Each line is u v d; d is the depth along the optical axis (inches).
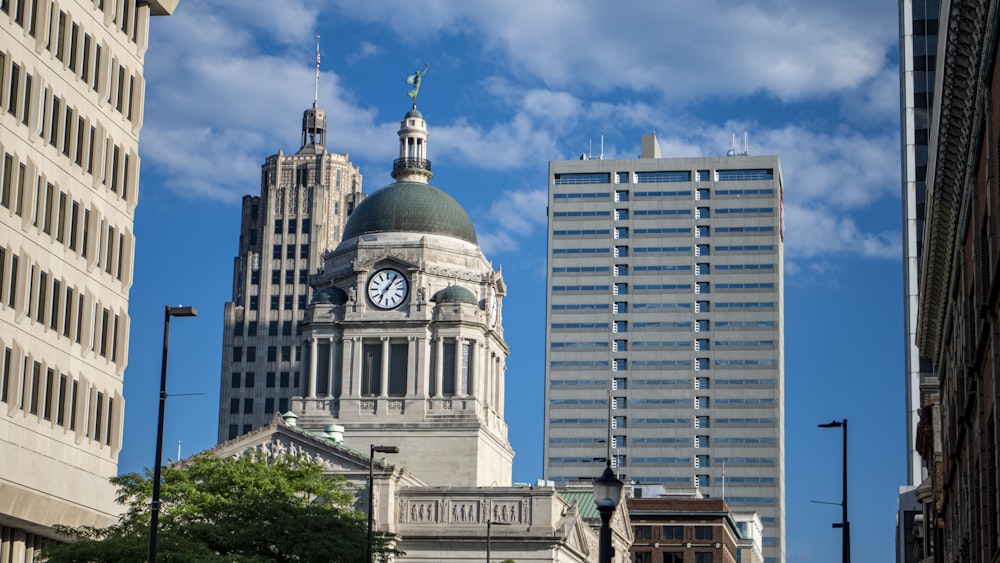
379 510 7268.7
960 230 3587.6
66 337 4269.2
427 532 7322.8
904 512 7780.5
